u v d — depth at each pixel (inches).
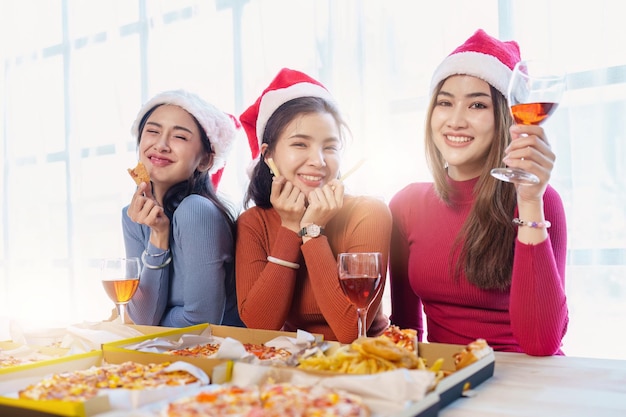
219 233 72.9
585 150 103.7
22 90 175.6
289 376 37.0
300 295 69.9
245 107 137.2
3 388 39.6
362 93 123.0
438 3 116.0
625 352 102.0
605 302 103.0
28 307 174.7
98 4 160.7
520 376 42.4
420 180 118.6
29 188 175.0
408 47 119.2
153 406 33.5
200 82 143.5
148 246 74.1
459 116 64.9
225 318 77.4
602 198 102.9
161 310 74.6
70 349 50.3
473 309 64.7
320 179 71.5
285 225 68.1
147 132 77.2
